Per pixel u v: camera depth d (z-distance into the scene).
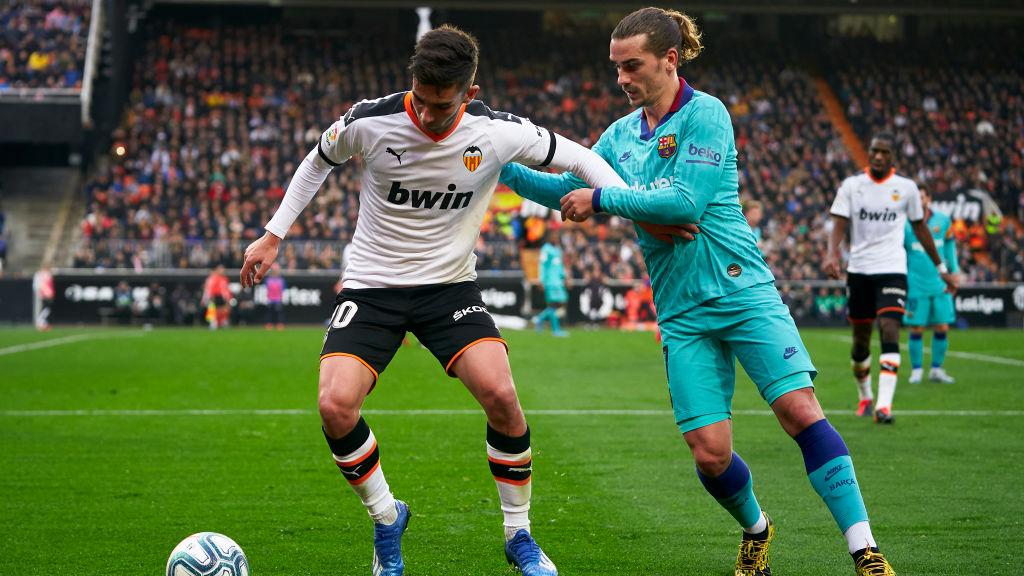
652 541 4.72
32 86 31.17
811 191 32.94
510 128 4.01
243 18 38.28
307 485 5.99
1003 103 36.78
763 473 6.27
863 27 39.72
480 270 28.14
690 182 3.86
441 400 10.13
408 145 3.89
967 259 29.80
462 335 4.05
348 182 31.27
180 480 6.14
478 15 39.25
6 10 33.28
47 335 21.58
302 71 36.12
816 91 37.31
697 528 4.96
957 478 6.10
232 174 31.80
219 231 29.16
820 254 29.73
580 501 5.55
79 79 31.42
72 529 4.95
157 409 9.44
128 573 4.21
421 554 4.50
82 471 6.42
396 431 8.05
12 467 6.56
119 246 27.80
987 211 30.88
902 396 10.31
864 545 3.79
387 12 38.84
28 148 33.28
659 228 3.99
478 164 3.97
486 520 5.12
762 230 30.84
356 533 4.87
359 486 4.02
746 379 11.61
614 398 10.23
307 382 11.86
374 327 4.06
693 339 4.04
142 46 36.06
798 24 39.44
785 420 3.94
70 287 27.34
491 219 29.98
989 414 8.95
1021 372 12.90
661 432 7.96
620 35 4.02
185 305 27.48
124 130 33.22
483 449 7.21
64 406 9.65
